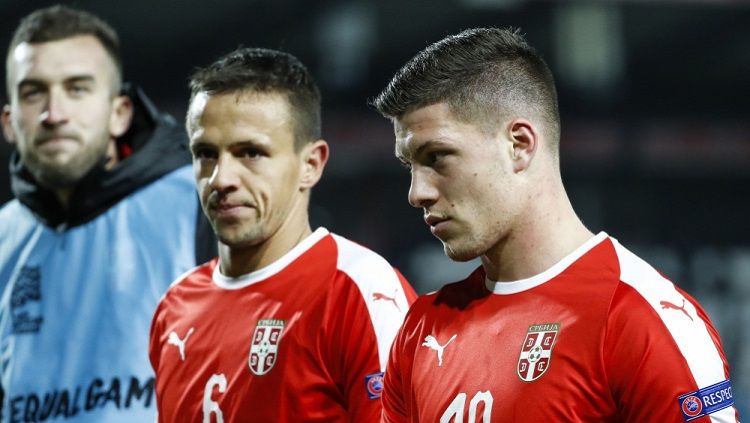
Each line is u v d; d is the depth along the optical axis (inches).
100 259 501.0
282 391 354.3
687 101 1889.8
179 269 498.0
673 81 1854.1
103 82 494.6
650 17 1642.5
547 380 282.4
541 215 299.6
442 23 1644.9
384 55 1717.5
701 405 270.4
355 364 351.9
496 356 294.7
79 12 501.0
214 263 406.9
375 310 355.6
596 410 278.4
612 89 1749.5
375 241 1737.2
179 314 393.7
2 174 1636.3
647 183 1828.2
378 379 347.9
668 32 1701.5
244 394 358.3
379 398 346.3
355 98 1718.8
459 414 294.5
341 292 362.6
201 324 382.0
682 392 270.4
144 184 512.4
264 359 359.6
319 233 385.7
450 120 291.4
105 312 491.2
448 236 295.0
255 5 1553.9
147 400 478.0
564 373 280.8
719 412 272.5
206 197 362.0
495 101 294.2
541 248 300.0
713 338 286.0
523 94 298.5
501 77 296.5
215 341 374.0
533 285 299.4
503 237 300.4
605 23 1635.1
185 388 374.6
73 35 487.2
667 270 1822.1
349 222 1761.8
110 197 507.5
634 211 1829.5
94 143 492.1
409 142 296.2
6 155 1606.8
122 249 501.7
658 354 273.0
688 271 1824.6
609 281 289.4
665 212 1840.6
